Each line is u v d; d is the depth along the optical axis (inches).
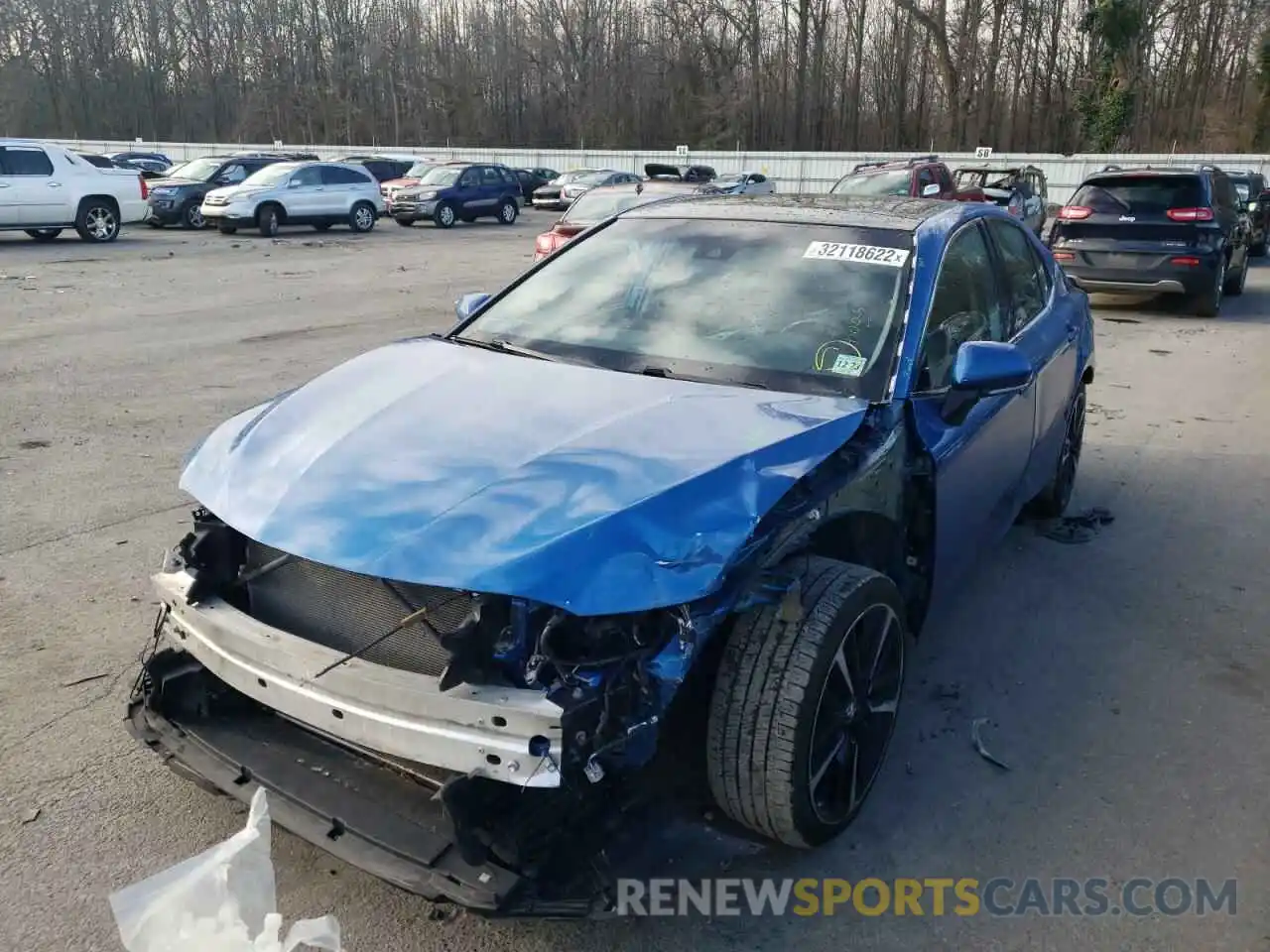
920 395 133.6
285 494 105.5
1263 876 116.4
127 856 114.5
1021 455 179.0
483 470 104.3
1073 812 127.0
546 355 142.4
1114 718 148.6
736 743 106.7
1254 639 173.6
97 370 356.8
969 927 107.9
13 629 166.1
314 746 109.6
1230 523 228.8
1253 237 890.1
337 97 2512.3
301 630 106.3
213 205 912.3
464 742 90.0
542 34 2354.8
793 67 2219.5
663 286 152.3
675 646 95.8
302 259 742.5
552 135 2405.3
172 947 84.7
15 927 103.7
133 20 2544.3
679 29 2269.9
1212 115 1934.1
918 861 117.8
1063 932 107.4
